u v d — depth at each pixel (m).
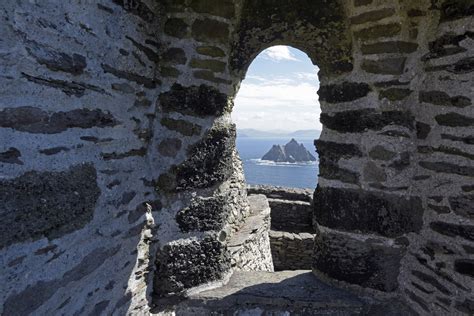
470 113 1.92
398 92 2.25
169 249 2.40
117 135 1.91
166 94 2.34
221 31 2.37
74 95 1.53
